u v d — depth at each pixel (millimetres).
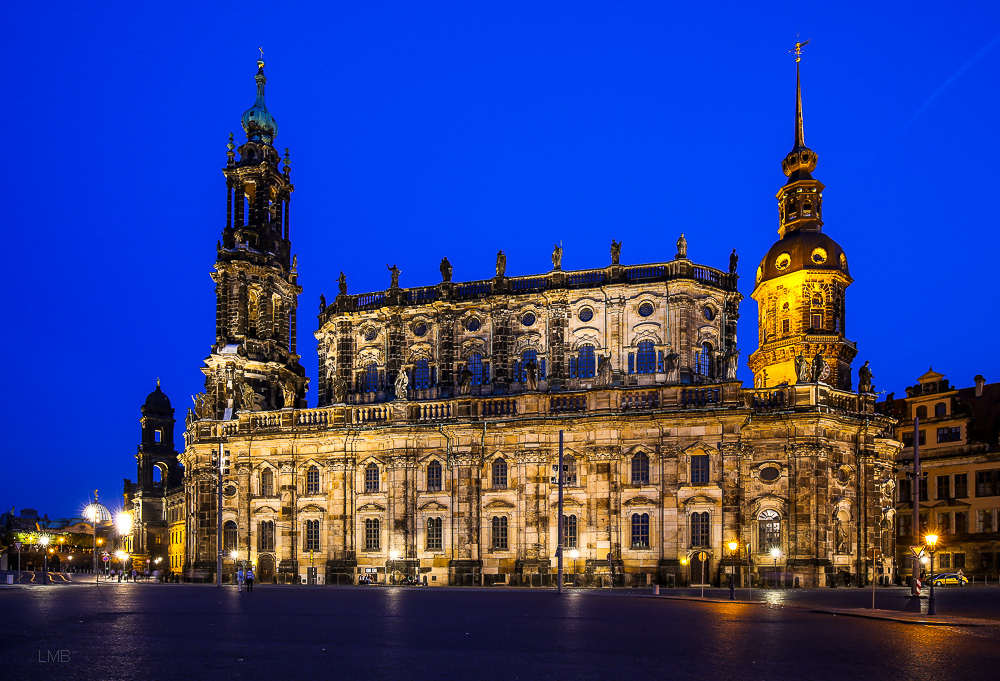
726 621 44344
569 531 92438
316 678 25594
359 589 83000
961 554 111688
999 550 108062
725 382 89250
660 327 98000
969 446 113562
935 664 29016
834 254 107062
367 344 109312
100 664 28094
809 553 86750
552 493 93188
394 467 98750
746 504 89312
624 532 91062
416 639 35500
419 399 102000
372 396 107188
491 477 95750
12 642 33688
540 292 101688
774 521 88438
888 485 102500
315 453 102875
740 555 87500
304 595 70438
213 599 63719
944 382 120500
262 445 104750
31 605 55500
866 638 36250
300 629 39500
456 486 96188
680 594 72500
